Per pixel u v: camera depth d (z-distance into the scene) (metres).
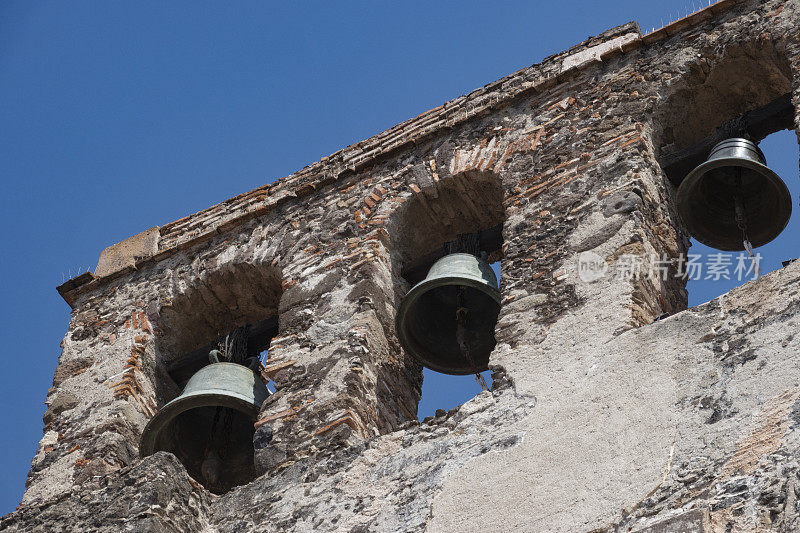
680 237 24.30
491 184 26.02
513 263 23.78
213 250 28.42
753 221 23.84
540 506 19.56
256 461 23.48
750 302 20.56
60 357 28.22
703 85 25.12
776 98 24.75
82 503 22.78
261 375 26.44
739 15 25.23
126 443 26.06
